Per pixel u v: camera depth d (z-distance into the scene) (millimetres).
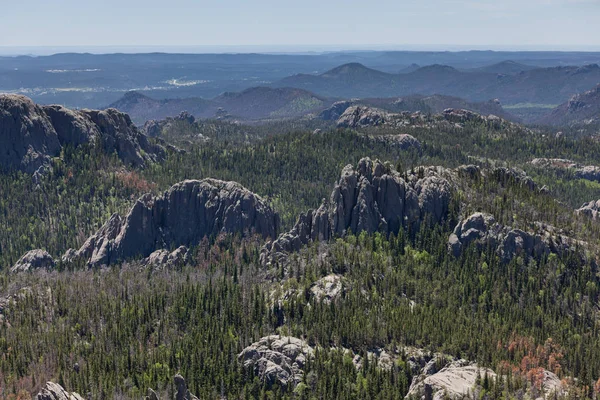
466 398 188625
